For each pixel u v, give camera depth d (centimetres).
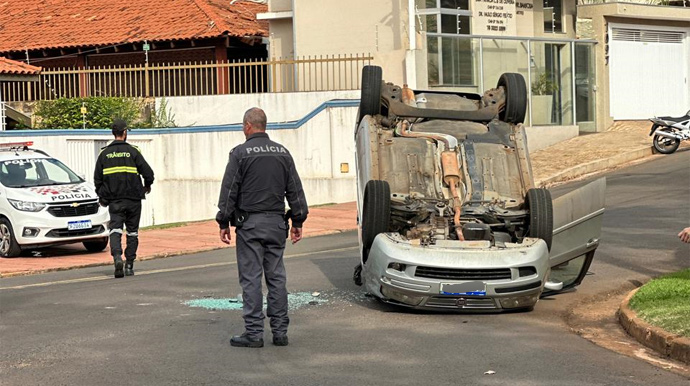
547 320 991
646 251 1397
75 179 1870
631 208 1839
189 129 2373
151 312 1055
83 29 3148
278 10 2914
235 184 856
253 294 862
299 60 2494
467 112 1140
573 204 1086
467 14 2686
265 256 873
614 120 3075
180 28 2997
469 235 1023
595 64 2938
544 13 2914
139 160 1394
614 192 2070
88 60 3152
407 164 1105
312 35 2730
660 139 2575
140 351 855
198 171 2373
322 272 1326
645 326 893
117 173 1371
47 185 1789
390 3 2602
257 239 859
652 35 3181
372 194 1033
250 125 877
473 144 1125
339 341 889
